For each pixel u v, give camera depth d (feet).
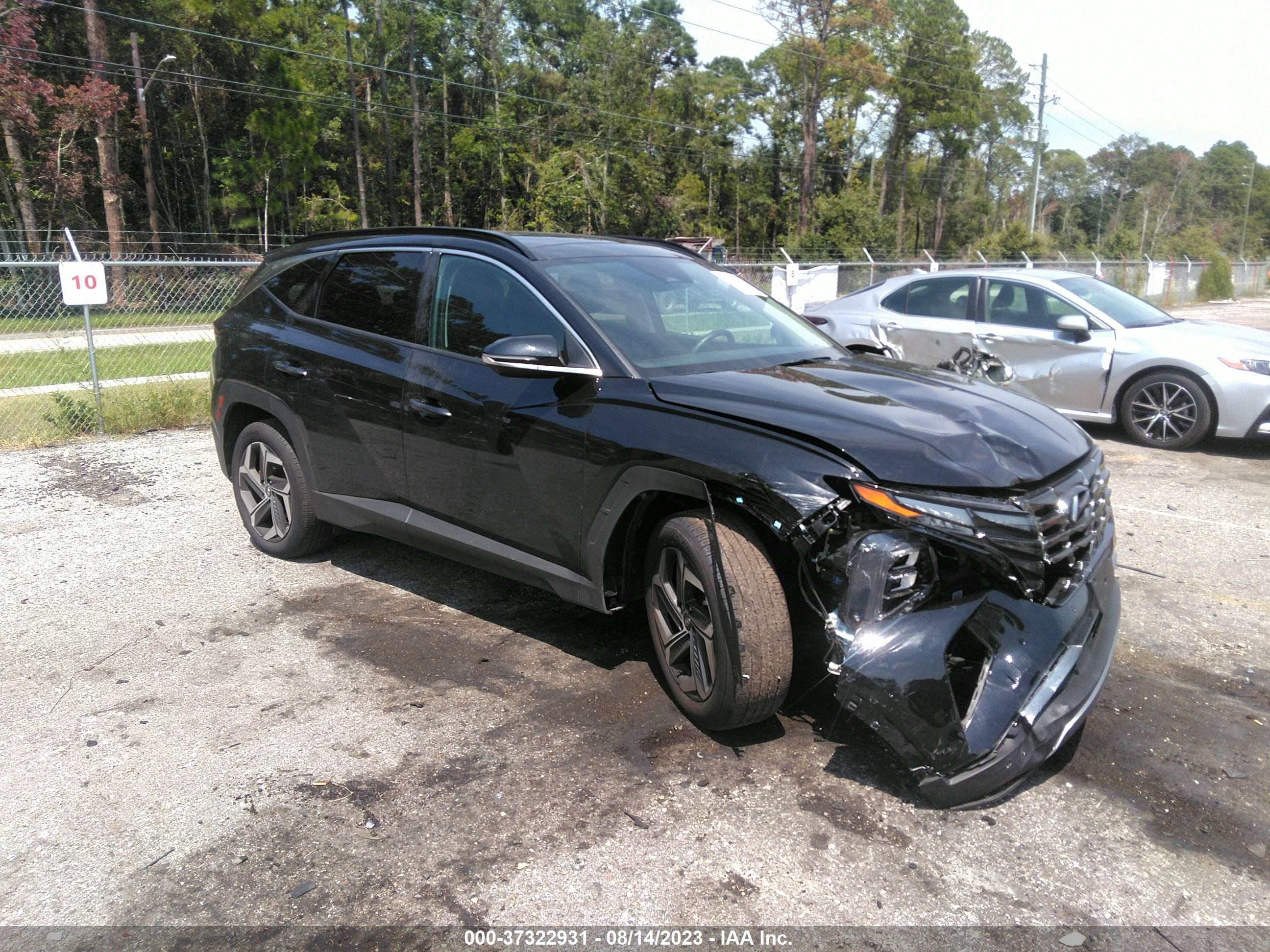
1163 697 11.71
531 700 11.57
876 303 31.09
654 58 228.63
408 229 14.46
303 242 16.46
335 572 16.16
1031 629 9.25
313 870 8.51
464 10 205.57
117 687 12.08
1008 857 8.63
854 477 8.99
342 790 9.73
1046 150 363.56
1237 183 469.98
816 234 187.62
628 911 7.93
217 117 171.22
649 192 199.31
